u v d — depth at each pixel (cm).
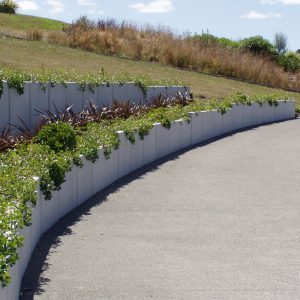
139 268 830
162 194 1321
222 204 1240
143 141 1661
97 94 1941
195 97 2755
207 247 933
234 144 2134
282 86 3706
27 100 1597
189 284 768
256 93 3209
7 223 654
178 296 727
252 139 2275
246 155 1897
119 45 3359
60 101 1748
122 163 1500
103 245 938
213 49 3656
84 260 862
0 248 590
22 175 925
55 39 3291
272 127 2681
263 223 1087
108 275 800
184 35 3709
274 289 752
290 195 1337
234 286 762
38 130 1474
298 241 970
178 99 2350
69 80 1839
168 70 3181
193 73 3275
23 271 796
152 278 790
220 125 2398
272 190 1389
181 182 1459
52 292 738
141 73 2919
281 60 4319
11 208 726
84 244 941
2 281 554
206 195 1323
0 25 4288
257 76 3616
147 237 988
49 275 798
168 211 1171
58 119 1575
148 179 1482
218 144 2130
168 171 1598
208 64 3494
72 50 3097
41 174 973
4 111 1505
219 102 2478
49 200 1020
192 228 1048
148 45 3434
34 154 1071
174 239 977
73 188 1163
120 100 2077
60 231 1010
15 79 1533
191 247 933
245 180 1503
